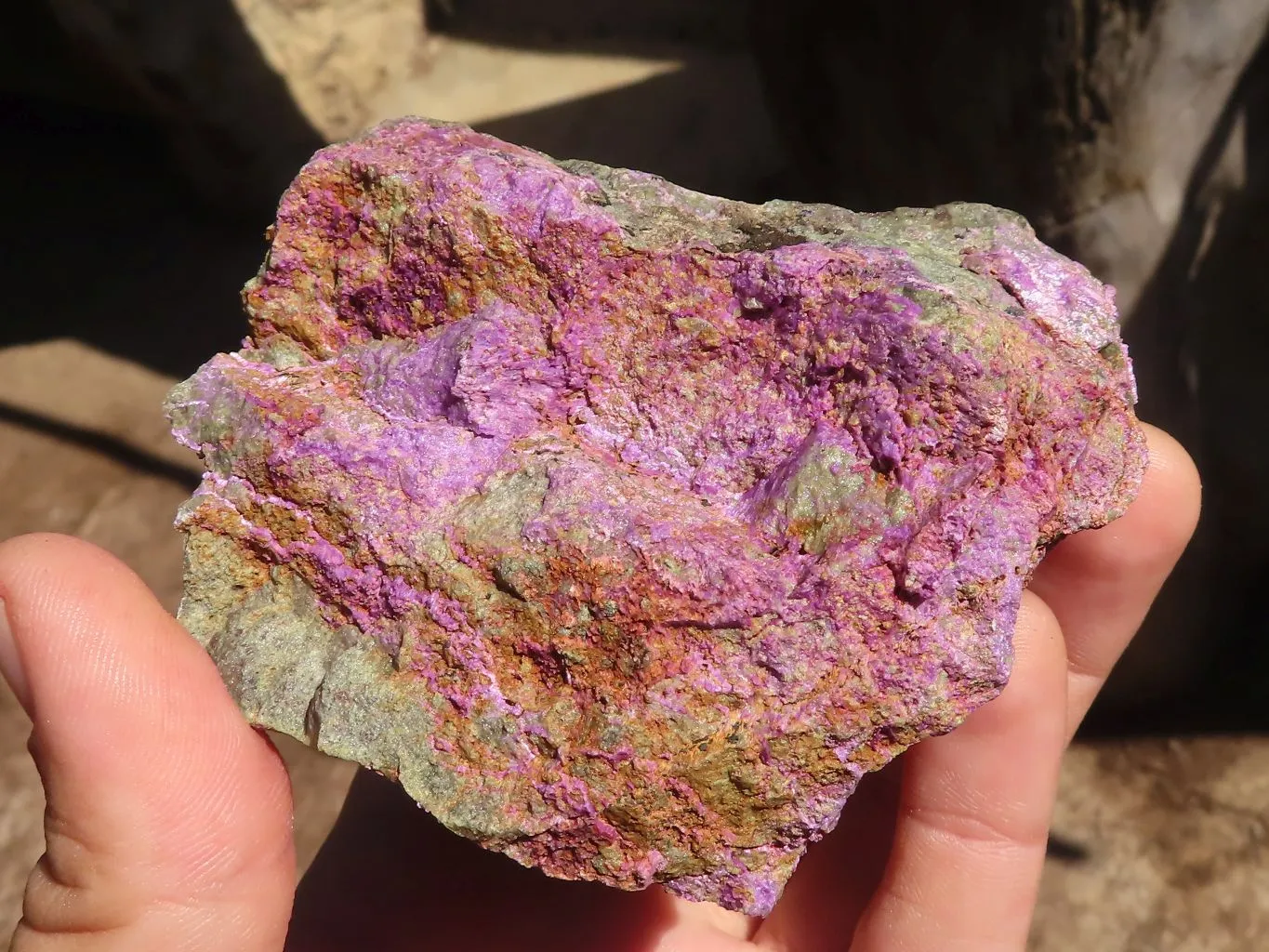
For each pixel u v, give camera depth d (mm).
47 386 309
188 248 362
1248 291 184
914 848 134
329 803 213
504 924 134
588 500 94
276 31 375
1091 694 158
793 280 97
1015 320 100
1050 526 98
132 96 358
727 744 90
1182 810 201
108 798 97
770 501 94
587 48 455
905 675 90
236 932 103
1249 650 217
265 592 101
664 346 101
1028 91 188
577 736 92
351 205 105
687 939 137
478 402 99
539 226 101
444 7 461
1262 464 193
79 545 102
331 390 104
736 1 450
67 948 101
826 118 252
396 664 95
